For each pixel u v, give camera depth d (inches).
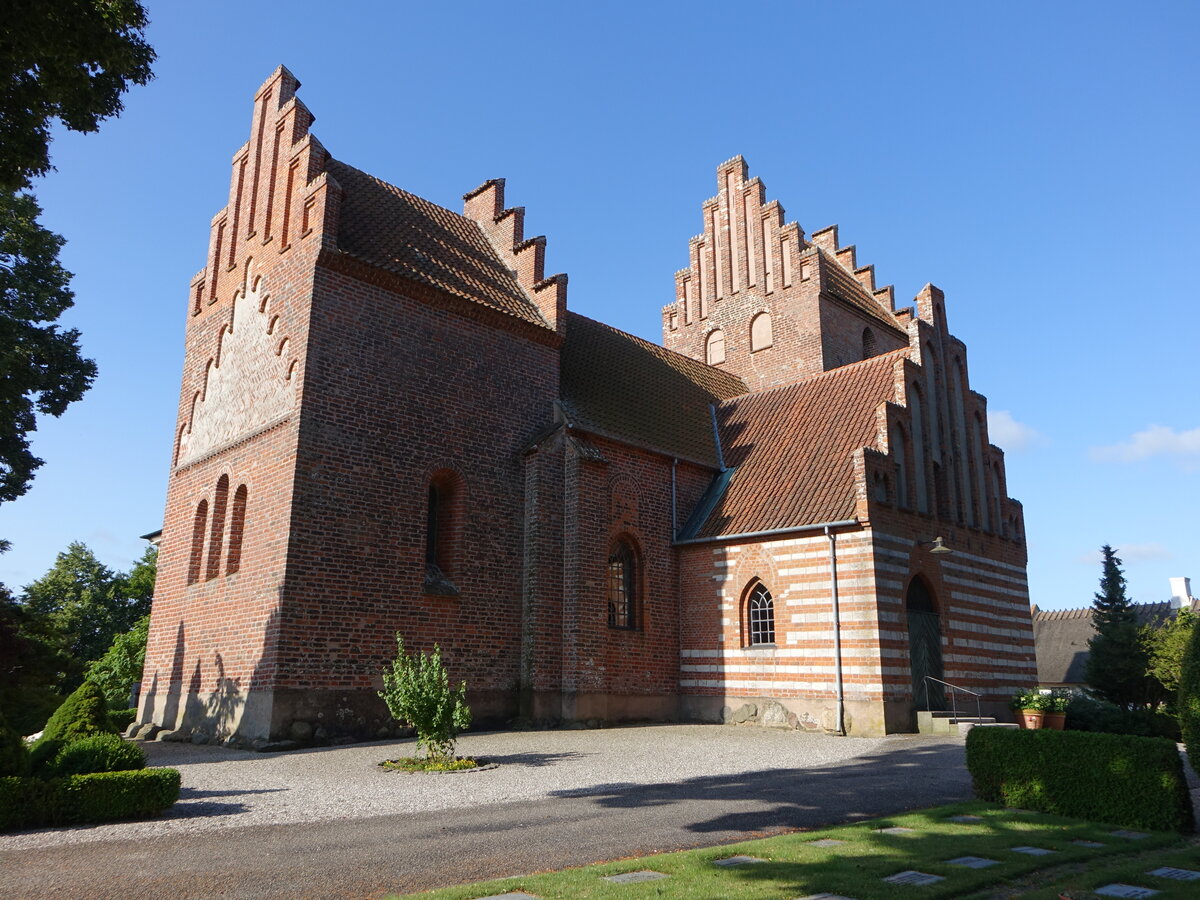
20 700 766.5
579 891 291.3
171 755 716.7
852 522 944.3
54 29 418.9
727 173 1619.1
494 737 818.2
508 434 994.1
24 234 1023.6
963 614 1080.2
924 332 1152.2
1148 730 1066.1
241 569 844.6
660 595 1072.2
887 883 303.0
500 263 1133.7
